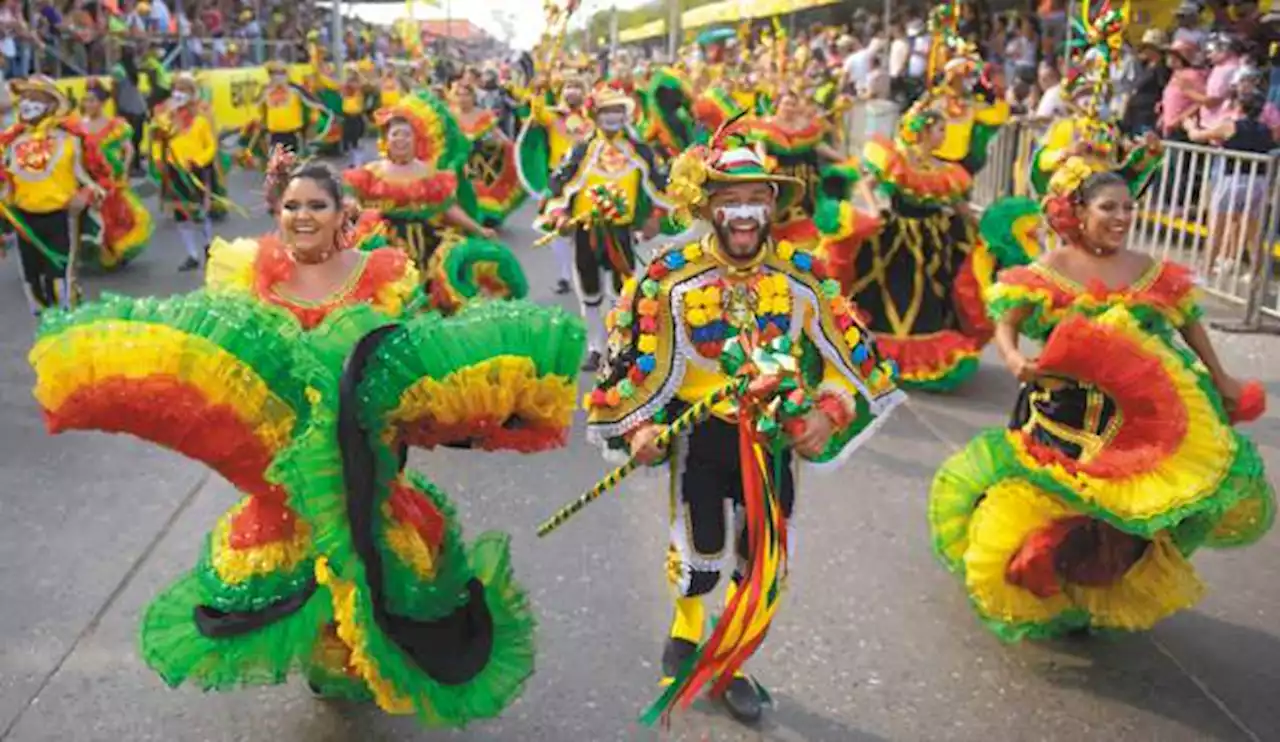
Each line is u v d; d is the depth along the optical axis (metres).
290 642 3.36
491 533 3.68
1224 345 8.56
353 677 3.68
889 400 3.83
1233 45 10.55
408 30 45.59
